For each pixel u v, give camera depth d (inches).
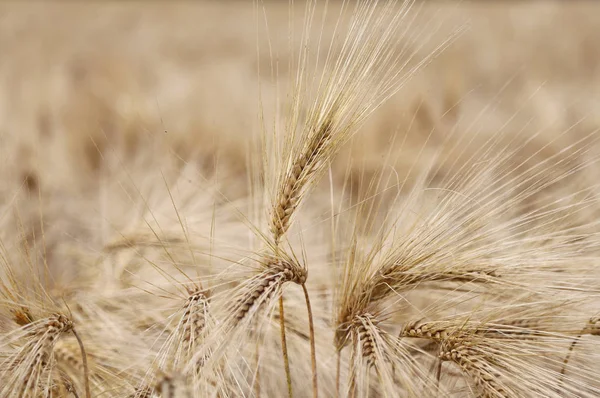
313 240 38.8
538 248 30.8
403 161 44.6
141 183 47.1
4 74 97.9
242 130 58.9
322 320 34.7
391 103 60.0
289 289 34.8
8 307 31.0
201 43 153.6
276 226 30.4
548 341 30.0
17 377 29.0
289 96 30.7
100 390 32.2
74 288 37.4
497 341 29.9
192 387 28.9
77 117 74.3
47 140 66.2
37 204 44.1
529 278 30.7
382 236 31.4
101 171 55.3
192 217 38.2
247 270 30.8
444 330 30.3
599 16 147.1
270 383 33.8
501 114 63.8
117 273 37.1
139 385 31.1
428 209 32.1
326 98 29.9
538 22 135.6
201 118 67.9
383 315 32.1
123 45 146.2
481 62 100.0
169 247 36.6
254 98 75.0
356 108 29.9
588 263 31.5
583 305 31.1
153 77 112.5
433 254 30.5
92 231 43.5
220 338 29.3
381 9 29.7
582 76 96.0
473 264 30.6
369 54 29.7
